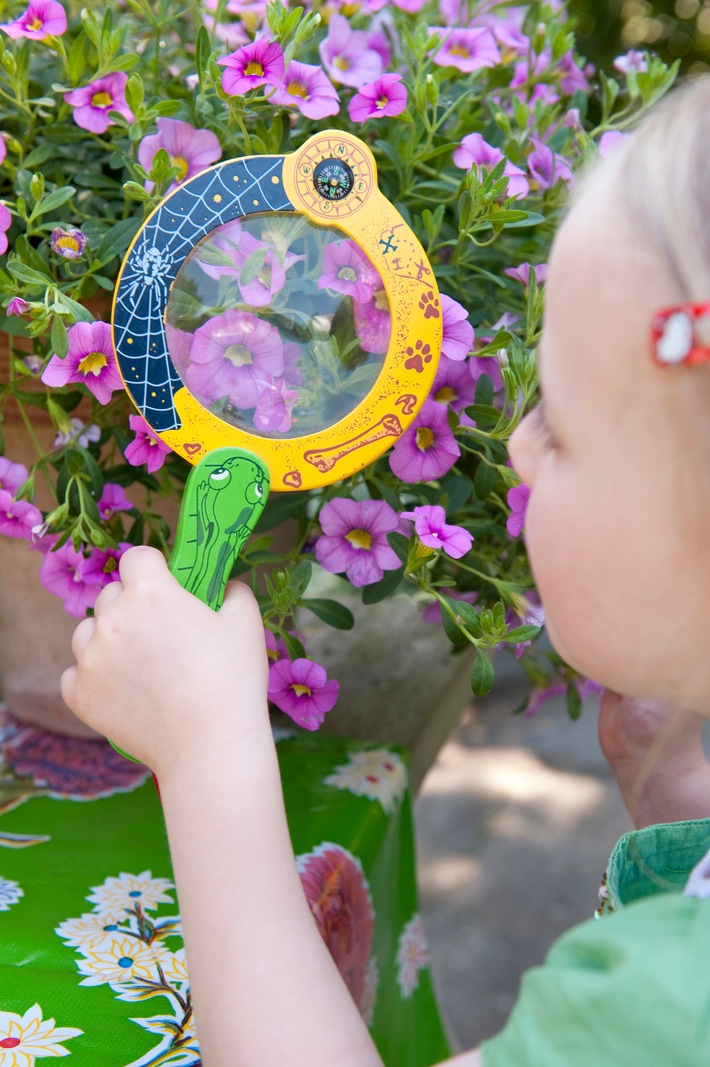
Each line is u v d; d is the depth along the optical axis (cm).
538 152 80
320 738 99
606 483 46
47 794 85
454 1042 126
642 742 73
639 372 44
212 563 55
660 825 61
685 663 48
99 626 54
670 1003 40
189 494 56
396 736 106
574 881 249
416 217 79
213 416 58
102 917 67
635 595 47
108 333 65
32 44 77
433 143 79
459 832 270
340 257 58
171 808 51
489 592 81
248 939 48
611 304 44
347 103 80
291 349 59
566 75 95
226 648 54
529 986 44
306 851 74
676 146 45
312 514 85
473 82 87
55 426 77
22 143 76
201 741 51
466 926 233
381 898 86
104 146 78
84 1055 53
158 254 57
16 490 73
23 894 69
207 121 72
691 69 208
